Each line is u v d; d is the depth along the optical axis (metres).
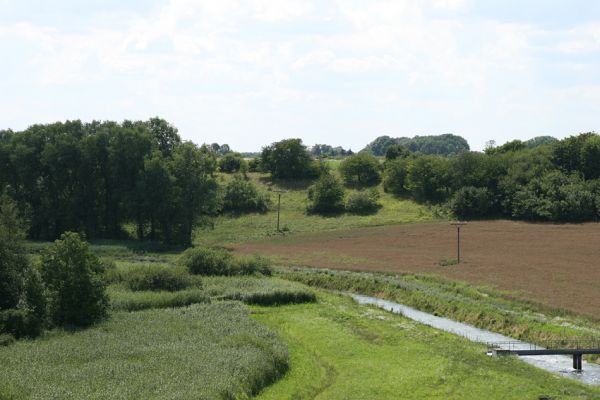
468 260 87.12
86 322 52.44
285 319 57.28
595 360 45.25
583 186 119.56
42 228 123.62
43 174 123.12
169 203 116.62
